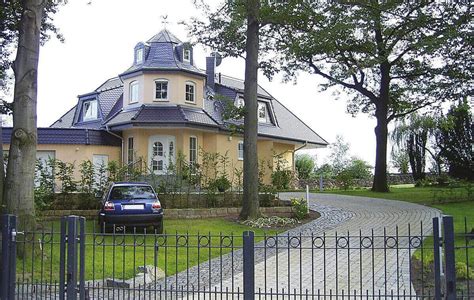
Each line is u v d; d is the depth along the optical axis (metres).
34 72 10.81
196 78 31.14
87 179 18.98
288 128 38.12
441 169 34.94
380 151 29.98
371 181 40.00
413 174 39.38
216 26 18.95
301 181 38.38
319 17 19.56
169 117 28.91
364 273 9.60
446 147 29.62
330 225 16.31
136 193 14.72
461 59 25.55
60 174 18.94
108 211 14.19
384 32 27.22
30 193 10.64
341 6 21.11
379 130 30.05
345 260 10.83
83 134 29.12
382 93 29.64
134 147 29.58
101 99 33.31
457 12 23.95
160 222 14.60
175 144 29.66
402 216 17.83
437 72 26.70
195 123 29.12
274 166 34.47
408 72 29.03
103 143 29.56
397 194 27.59
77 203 18.45
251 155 18.17
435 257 6.32
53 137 28.58
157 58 30.66
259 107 35.72
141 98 29.88
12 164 10.60
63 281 7.05
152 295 8.38
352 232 14.70
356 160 46.28
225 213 19.38
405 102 30.75
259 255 11.65
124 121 28.89
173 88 30.00
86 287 7.93
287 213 19.34
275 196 20.50
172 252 12.30
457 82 26.70
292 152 38.62
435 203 22.20
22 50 10.75
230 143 32.66
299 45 20.19
